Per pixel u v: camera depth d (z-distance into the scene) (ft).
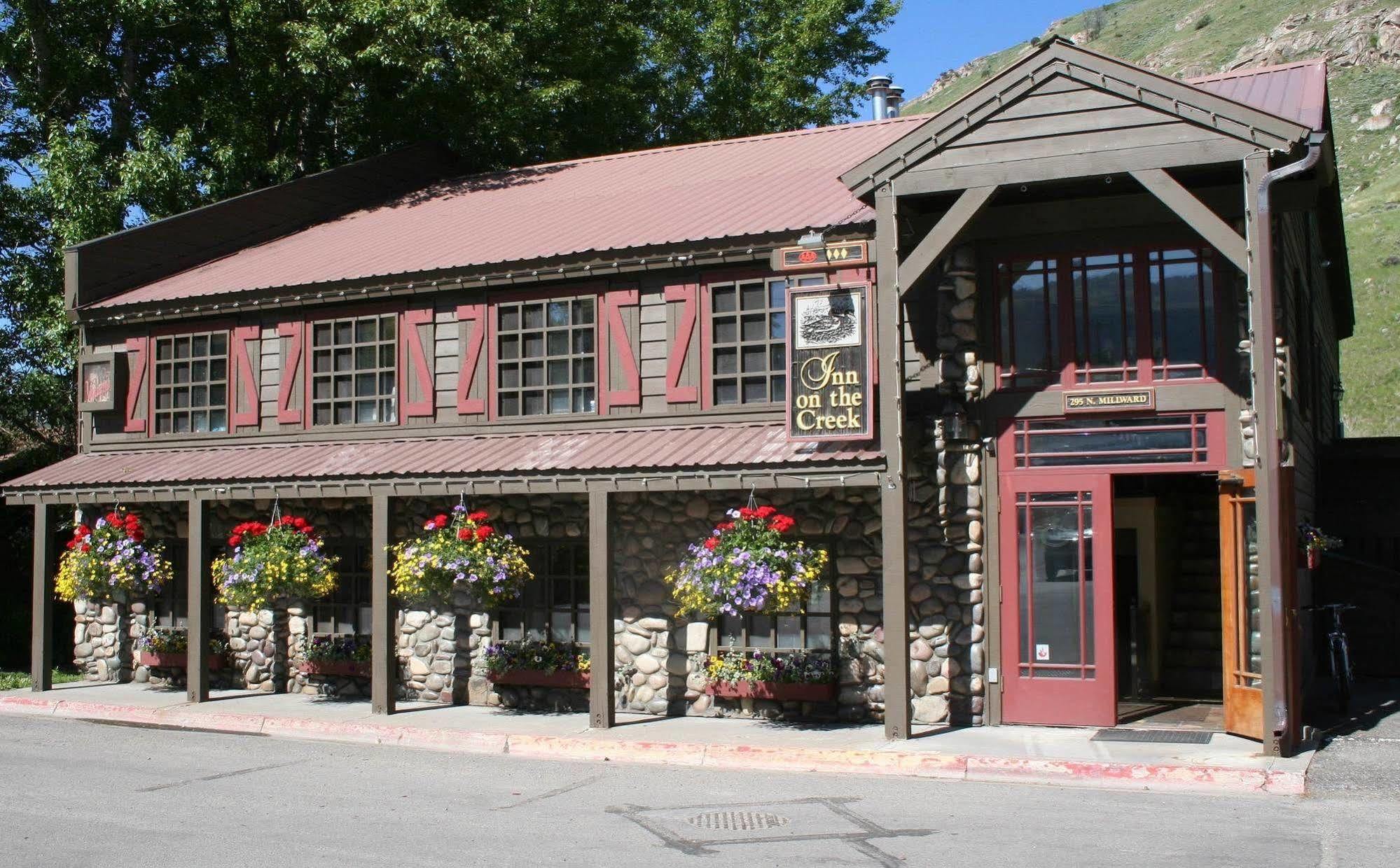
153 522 56.18
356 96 79.66
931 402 40.68
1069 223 39.40
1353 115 274.36
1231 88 45.39
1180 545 51.39
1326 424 65.51
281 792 32.50
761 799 30.89
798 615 43.09
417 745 41.57
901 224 39.78
